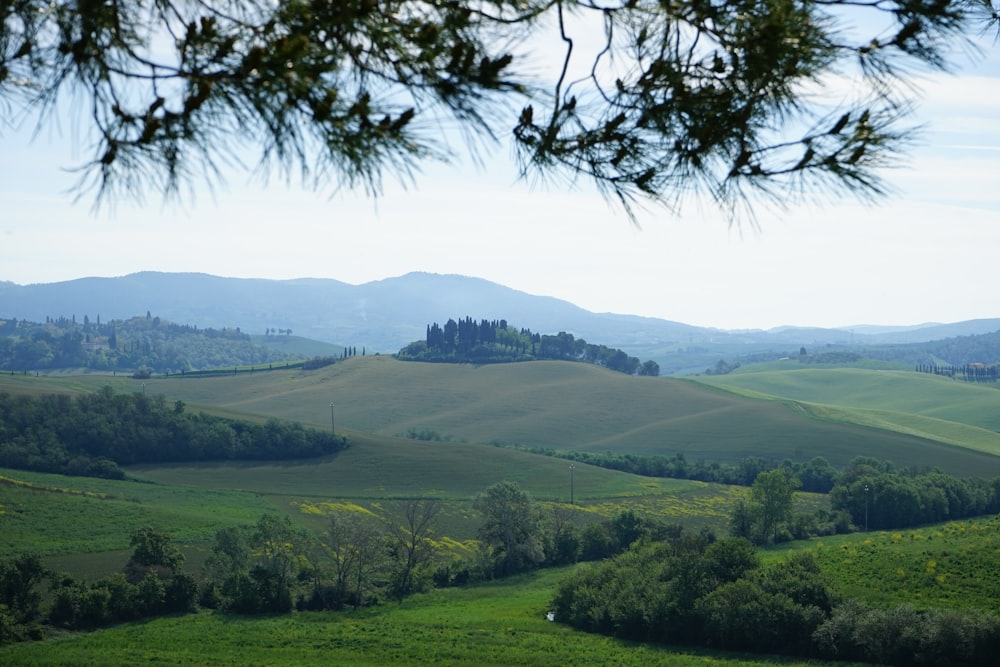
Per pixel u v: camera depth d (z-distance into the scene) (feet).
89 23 14.29
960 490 340.18
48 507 261.24
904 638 159.53
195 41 14.67
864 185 16.42
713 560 191.83
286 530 220.84
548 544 268.41
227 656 165.78
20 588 182.60
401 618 206.69
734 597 178.09
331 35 15.61
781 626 172.76
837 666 160.35
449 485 357.20
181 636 180.55
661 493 363.97
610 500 345.51
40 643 170.71
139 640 176.04
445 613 212.43
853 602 175.42
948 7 15.74
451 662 167.53
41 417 346.95
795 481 290.97
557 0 16.75
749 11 16.76
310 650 173.88
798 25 16.37
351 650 175.42
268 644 177.78
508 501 257.96
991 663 152.15
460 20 16.19
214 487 327.26
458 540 286.25
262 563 218.79
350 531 226.58
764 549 277.85
